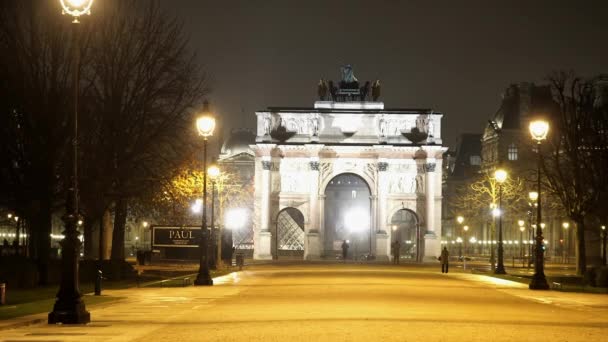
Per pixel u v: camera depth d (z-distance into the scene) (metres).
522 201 146.00
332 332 26.94
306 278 67.75
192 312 35.31
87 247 84.06
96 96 63.75
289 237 151.50
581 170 82.50
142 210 90.31
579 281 72.19
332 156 134.50
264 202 132.50
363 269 91.75
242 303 40.47
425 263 121.50
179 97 68.25
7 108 57.62
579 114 82.06
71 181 31.22
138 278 63.94
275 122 134.88
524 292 52.69
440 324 29.80
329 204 181.75
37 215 61.38
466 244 183.88
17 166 60.34
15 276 54.25
